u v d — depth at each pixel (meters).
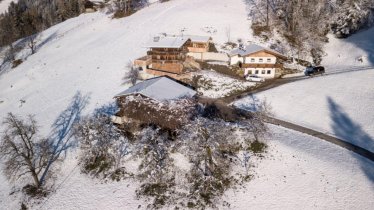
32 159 58.62
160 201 49.12
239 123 59.03
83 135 59.50
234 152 54.69
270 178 50.22
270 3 105.69
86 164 56.59
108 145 57.19
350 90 69.19
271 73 78.75
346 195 46.12
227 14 103.50
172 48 75.56
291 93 70.31
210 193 49.22
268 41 92.19
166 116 56.38
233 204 47.69
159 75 76.31
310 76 78.81
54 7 188.25
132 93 59.41
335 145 55.47
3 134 68.94
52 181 54.97
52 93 81.06
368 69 77.19
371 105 63.84
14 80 94.50
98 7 147.50
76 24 131.62
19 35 161.00
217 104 66.88
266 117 61.53
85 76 84.19
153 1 131.50
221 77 76.62
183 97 59.59
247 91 72.19
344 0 98.88
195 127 52.84
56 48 108.19
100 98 73.19
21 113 76.25
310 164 51.25
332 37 98.81
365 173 48.88
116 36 102.38
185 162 52.94
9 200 53.47
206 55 85.25
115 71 82.44
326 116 63.00
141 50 89.06
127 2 122.69
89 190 52.25
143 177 52.50
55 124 68.25
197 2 114.75
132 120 59.34
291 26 97.12
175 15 104.81
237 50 83.19
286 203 46.59
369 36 94.88
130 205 49.06
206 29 96.12
